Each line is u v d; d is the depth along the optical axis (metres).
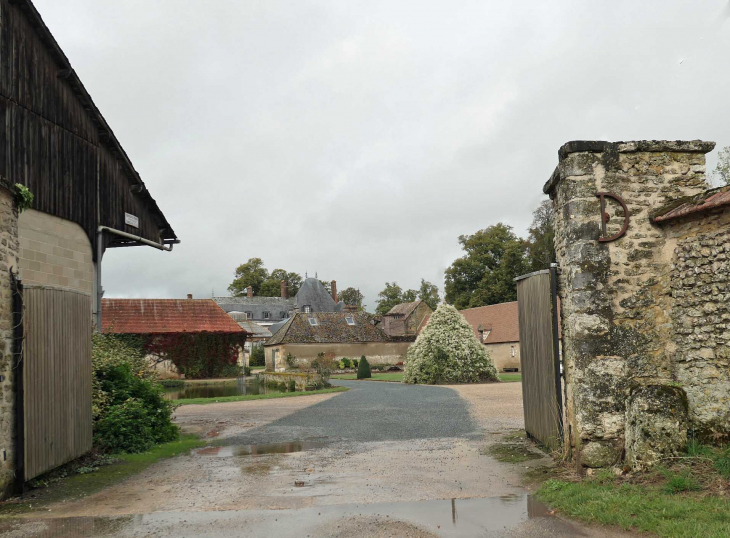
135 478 7.43
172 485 6.97
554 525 4.96
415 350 26.70
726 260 6.06
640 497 5.29
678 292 6.66
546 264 44.09
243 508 5.79
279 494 6.35
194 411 15.96
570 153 7.06
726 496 5.05
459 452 8.67
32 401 6.82
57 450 7.37
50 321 7.31
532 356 8.98
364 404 16.72
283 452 9.19
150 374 12.34
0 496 6.21
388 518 5.31
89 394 8.55
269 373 31.95
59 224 12.55
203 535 4.95
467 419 12.64
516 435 10.09
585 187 6.95
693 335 6.45
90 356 8.62
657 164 7.01
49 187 12.20
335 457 8.62
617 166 6.98
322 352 44.78
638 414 6.12
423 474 7.20
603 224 6.87
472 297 51.06
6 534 5.09
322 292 74.19
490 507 5.60
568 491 5.79
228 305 83.75
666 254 6.85
